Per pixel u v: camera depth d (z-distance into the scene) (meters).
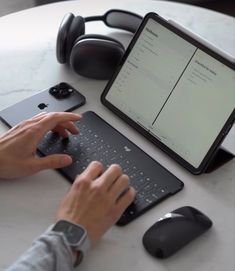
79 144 1.01
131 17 1.31
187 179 0.96
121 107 1.10
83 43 1.15
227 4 2.68
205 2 2.61
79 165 0.96
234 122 0.95
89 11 1.43
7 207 0.89
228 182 0.96
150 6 1.46
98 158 0.98
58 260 0.74
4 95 1.14
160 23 1.08
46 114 1.00
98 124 1.06
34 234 0.84
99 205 0.82
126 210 0.87
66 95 1.13
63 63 1.24
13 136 0.95
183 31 1.04
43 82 1.18
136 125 1.06
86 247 0.78
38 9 1.43
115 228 0.86
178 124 1.01
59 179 0.95
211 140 0.95
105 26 1.38
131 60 1.11
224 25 1.39
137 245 0.83
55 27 1.36
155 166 0.97
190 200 0.92
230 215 0.89
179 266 0.80
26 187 0.93
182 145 0.99
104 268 0.80
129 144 1.02
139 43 1.11
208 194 0.93
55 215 0.85
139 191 0.91
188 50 1.02
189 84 1.01
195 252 0.83
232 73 0.95
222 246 0.84
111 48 1.15
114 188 0.85
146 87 1.07
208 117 0.97
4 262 0.80
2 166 0.92
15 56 1.25
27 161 0.93
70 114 1.01
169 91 1.04
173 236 0.81
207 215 0.89
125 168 0.96
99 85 1.19
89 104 1.13
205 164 0.95
